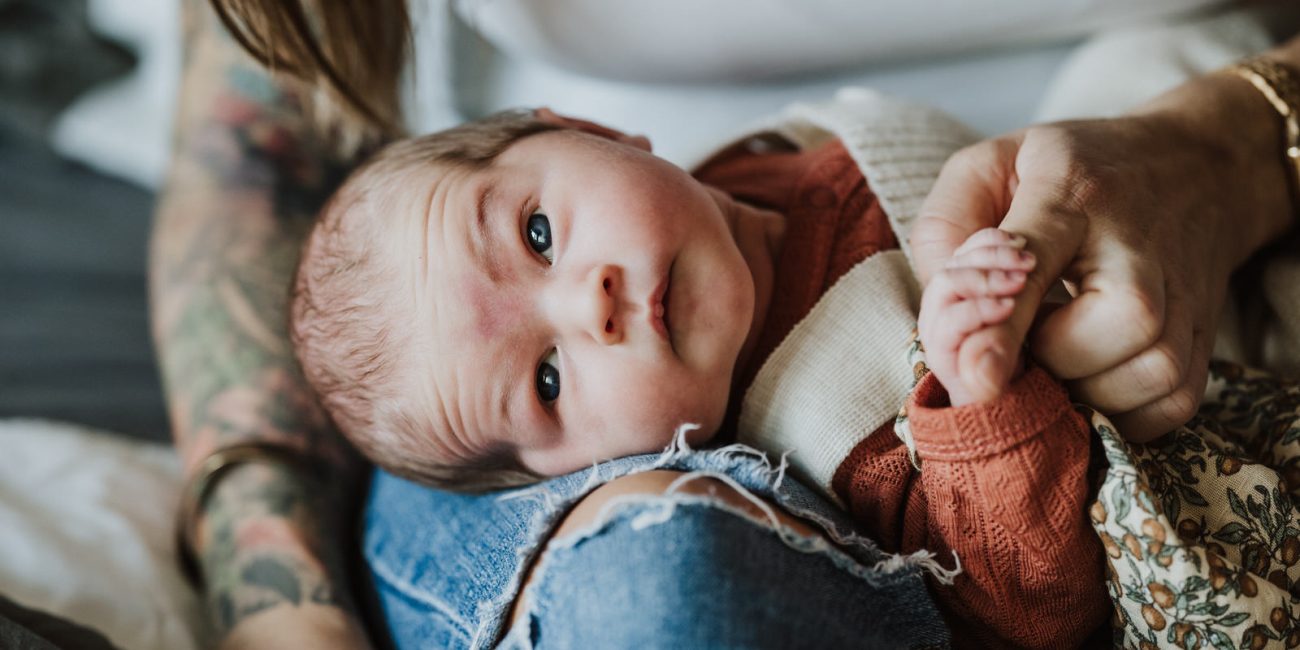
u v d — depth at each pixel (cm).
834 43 110
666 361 69
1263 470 63
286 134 112
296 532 89
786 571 54
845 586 57
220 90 113
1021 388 56
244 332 102
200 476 93
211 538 91
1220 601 57
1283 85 76
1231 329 81
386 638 80
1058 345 56
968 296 53
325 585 84
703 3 105
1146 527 56
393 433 78
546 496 61
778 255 80
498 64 127
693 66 114
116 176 174
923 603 61
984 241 55
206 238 107
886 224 76
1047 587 61
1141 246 58
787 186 86
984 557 61
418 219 75
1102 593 62
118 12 179
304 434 97
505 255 72
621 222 70
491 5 109
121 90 180
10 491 94
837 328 72
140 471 103
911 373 69
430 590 72
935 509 62
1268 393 71
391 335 75
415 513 81
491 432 73
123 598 84
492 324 71
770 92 121
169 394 103
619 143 78
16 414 127
